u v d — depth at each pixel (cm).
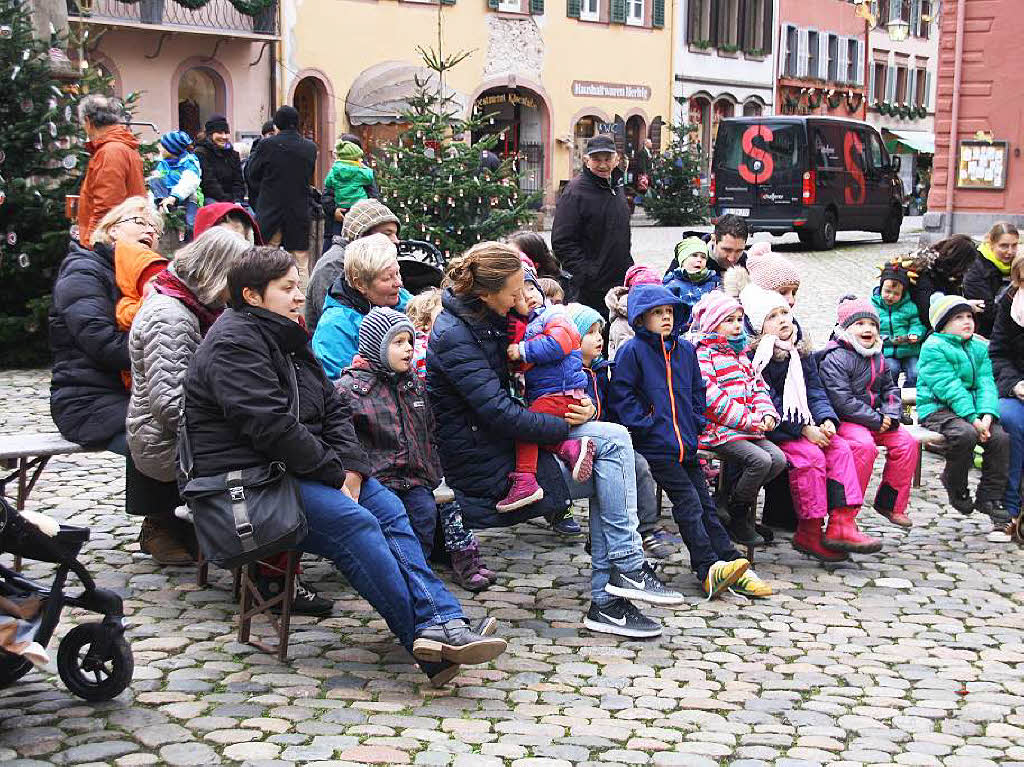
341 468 501
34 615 436
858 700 520
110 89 1462
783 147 2627
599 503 588
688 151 3703
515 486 595
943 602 655
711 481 781
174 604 588
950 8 2455
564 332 589
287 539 479
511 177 1442
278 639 550
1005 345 787
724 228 828
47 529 436
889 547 752
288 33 3061
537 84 3734
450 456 605
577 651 562
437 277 837
